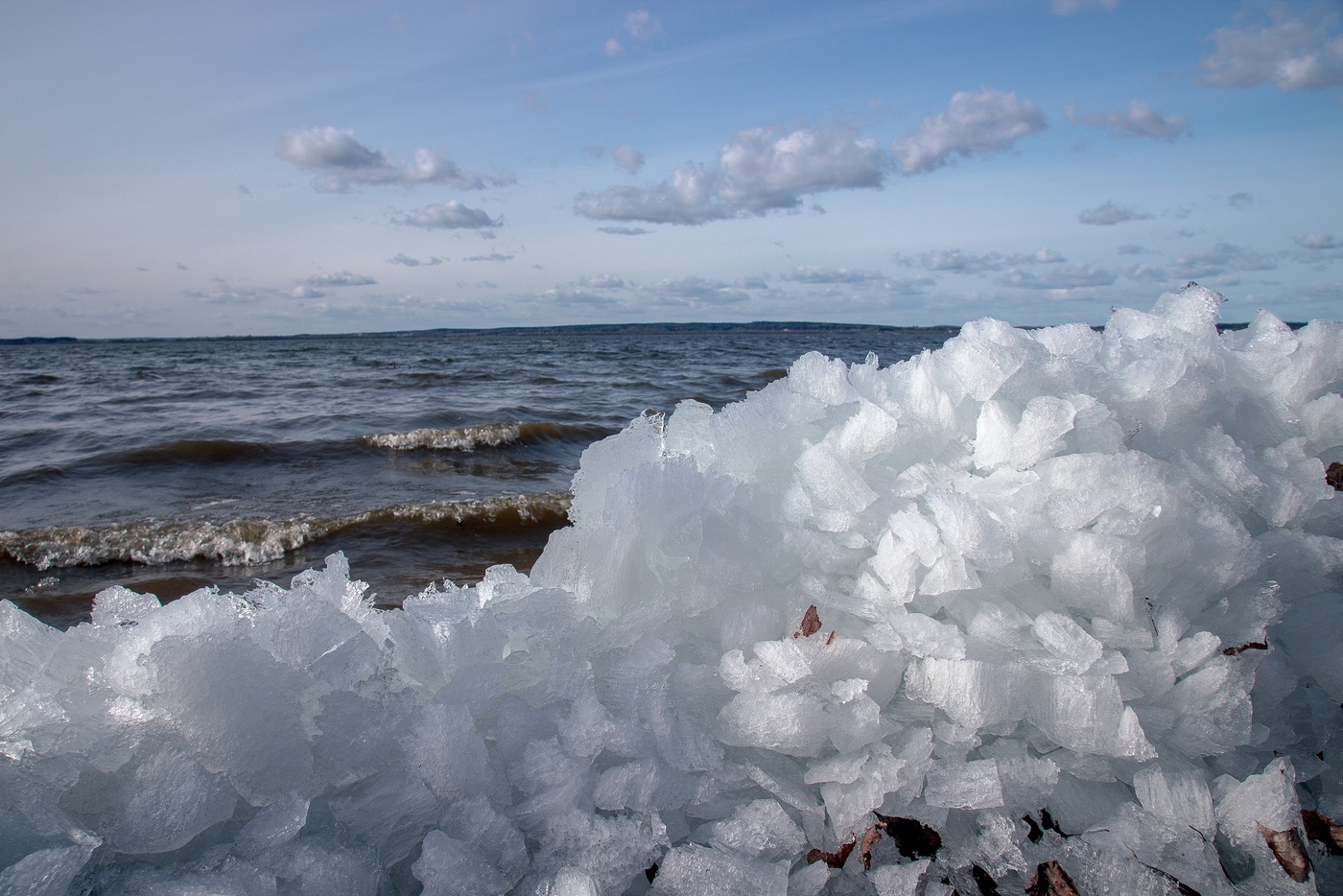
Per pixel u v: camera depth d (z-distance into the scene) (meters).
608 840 1.33
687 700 1.58
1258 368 2.39
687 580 1.71
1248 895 1.42
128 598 1.70
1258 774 1.58
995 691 1.55
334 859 1.22
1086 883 1.45
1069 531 1.75
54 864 1.09
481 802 1.33
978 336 2.14
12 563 6.61
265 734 1.33
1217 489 1.96
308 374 31.47
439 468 10.97
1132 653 1.68
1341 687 1.79
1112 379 2.13
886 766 1.47
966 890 1.43
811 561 1.73
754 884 1.32
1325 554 1.92
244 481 10.02
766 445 1.97
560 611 1.59
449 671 1.57
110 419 15.48
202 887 1.12
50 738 1.28
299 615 1.48
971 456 1.97
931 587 1.64
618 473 1.97
